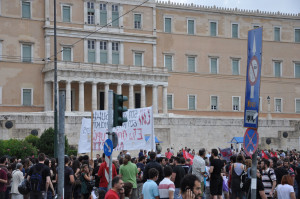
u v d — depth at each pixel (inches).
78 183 1122.0
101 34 3690.9
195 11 4138.8
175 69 4040.4
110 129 910.4
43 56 3526.1
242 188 1037.2
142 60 3882.9
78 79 3390.7
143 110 1315.2
